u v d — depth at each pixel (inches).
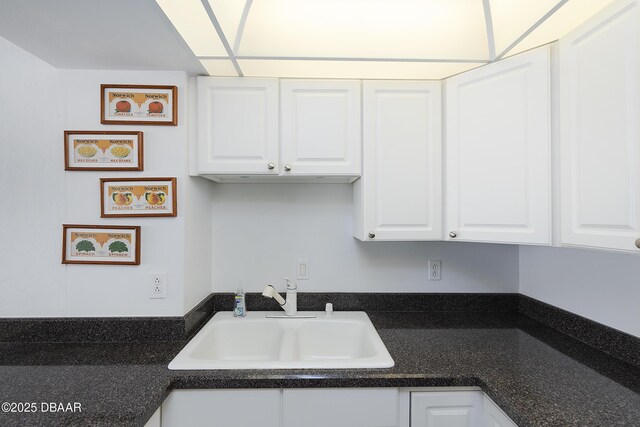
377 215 54.6
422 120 54.7
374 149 54.5
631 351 41.9
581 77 38.6
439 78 54.7
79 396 35.0
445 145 54.6
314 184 67.0
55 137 51.8
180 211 52.7
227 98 53.7
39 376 39.5
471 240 51.1
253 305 65.6
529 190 44.9
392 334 53.1
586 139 37.9
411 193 54.6
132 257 52.2
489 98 48.9
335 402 39.6
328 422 39.5
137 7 36.1
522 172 45.6
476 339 51.0
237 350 58.9
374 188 54.6
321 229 67.0
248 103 53.9
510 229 47.1
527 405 32.3
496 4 45.9
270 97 53.8
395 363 42.3
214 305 65.1
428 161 54.6
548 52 43.2
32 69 51.7
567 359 43.5
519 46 44.9
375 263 66.9
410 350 46.6
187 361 42.3
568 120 40.7
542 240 43.8
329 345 59.8
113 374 39.9
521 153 45.7
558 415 30.6
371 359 42.4
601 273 47.2
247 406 39.4
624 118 33.3
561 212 42.0
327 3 47.5
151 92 52.2
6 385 37.4
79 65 50.6
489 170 48.9
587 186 37.9
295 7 47.9
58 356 45.5
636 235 32.3
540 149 43.9
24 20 38.5
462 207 52.1
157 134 52.5
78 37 42.4
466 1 47.6
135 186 52.2
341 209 67.1
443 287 66.9
